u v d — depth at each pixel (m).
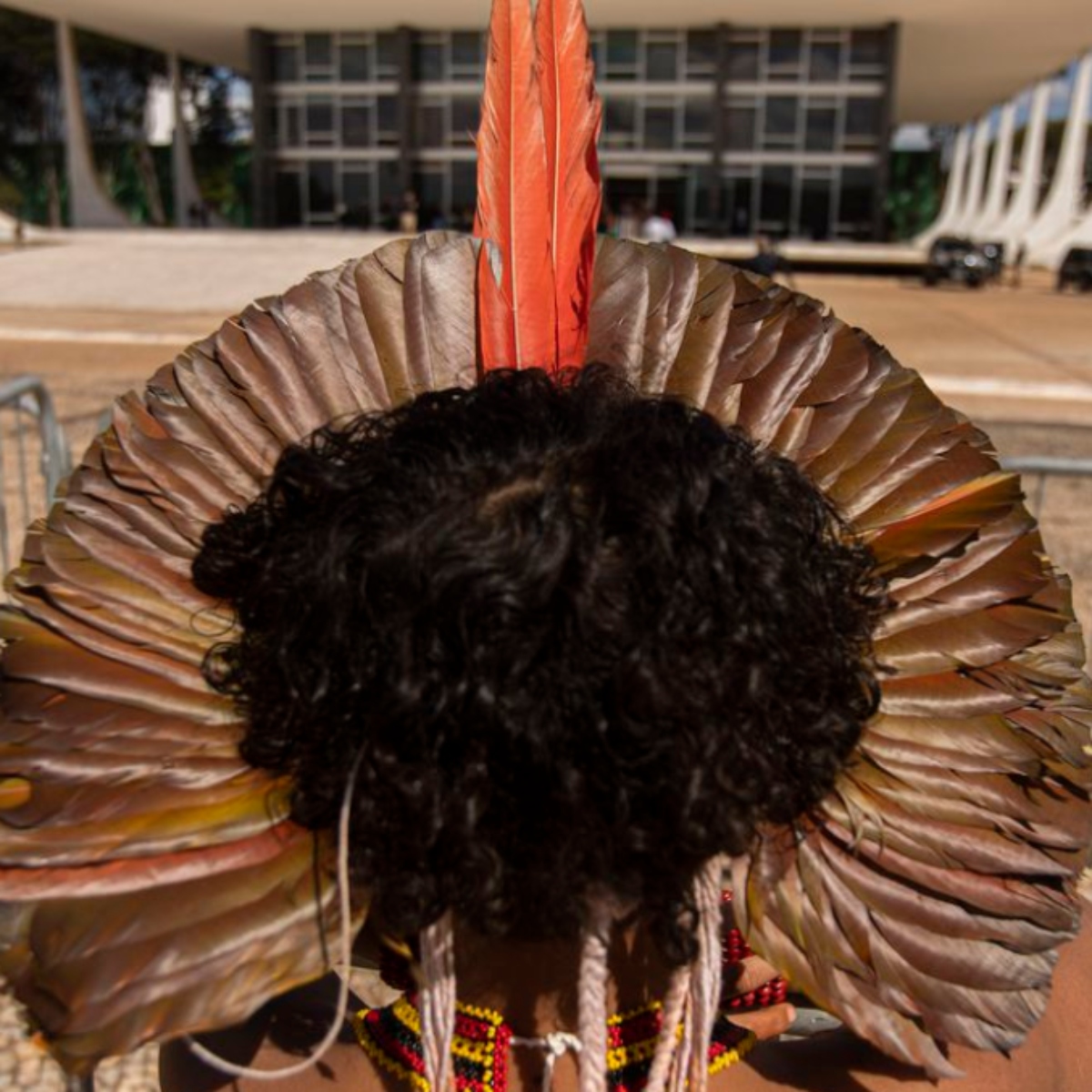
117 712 0.93
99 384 11.45
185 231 39.16
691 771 0.75
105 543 1.02
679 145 35.06
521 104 1.14
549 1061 0.92
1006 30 34.97
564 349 1.12
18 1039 2.54
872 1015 0.90
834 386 1.13
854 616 0.90
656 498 0.77
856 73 34.12
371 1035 1.00
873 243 35.00
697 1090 0.87
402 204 35.75
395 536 0.77
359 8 33.31
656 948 0.88
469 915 0.80
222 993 0.84
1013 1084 0.99
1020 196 44.56
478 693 0.74
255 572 0.89
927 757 0.98
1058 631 1.06
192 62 47.38
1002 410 11.77
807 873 0.92
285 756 0.84
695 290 1.18
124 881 0.86
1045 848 0.97
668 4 32.19
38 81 45.62
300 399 1.11
